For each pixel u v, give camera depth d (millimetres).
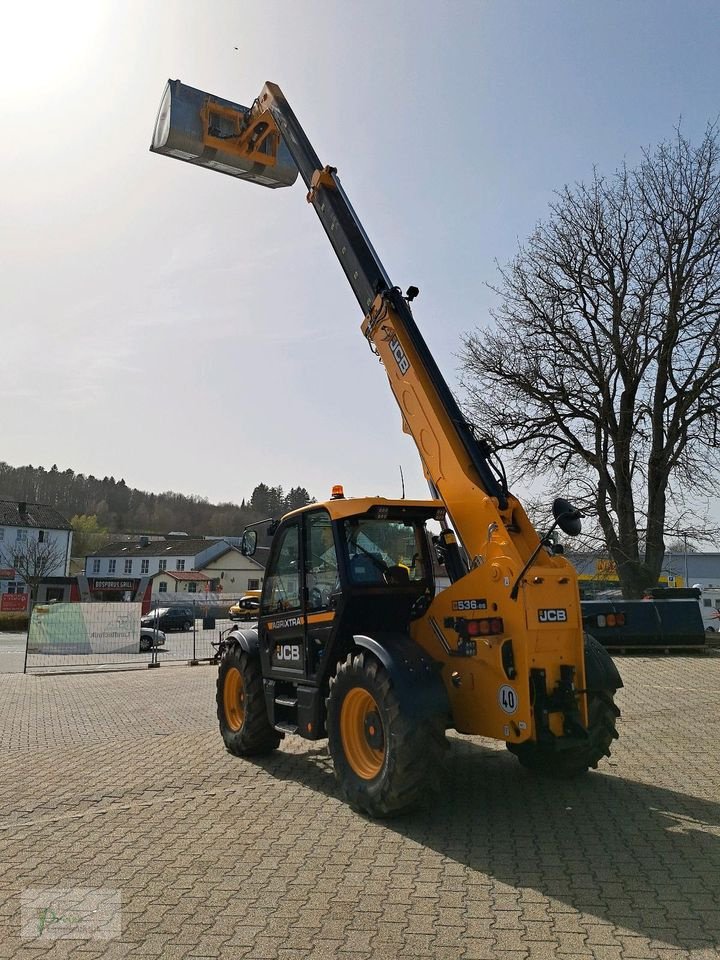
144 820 5059
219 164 8805
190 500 135000
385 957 3100
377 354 6523
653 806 5152
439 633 5441
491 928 3338
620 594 21438
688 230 19297
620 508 19844
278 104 8094
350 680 5289
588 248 20578
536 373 20359
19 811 5305
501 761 6598
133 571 76812
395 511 6027
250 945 3232
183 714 9961
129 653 18938
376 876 3982
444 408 5781
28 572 58250
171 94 8422
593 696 5605
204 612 48469
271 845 4516
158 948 3221
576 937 3229
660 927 3309
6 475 118688
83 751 7465
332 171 7371
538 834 4617
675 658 14008
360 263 6746
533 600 4824
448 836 4621
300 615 6188
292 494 126062
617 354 19812
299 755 7137
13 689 13422
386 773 4789
